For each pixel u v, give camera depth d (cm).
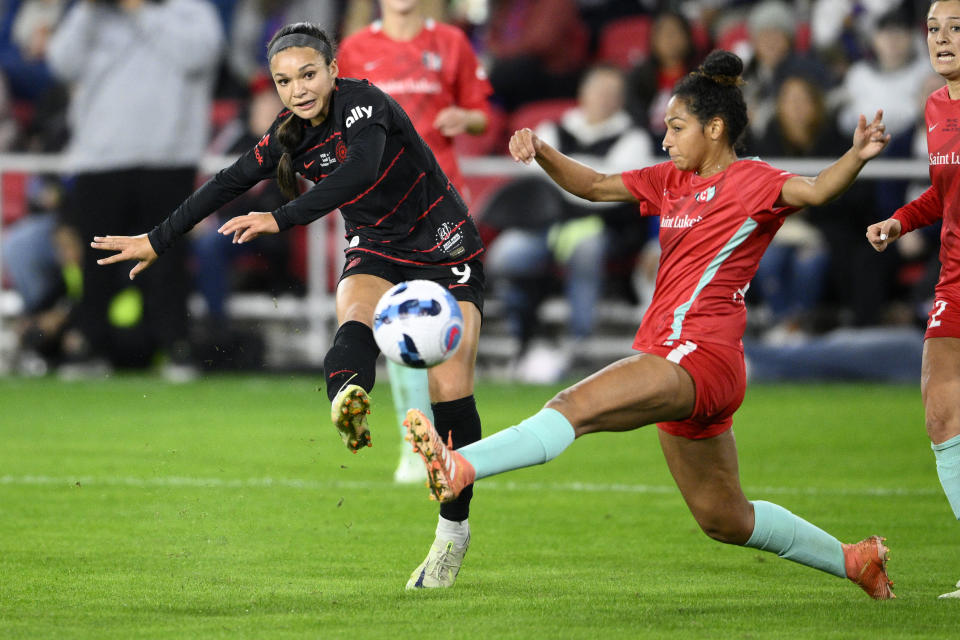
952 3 1761
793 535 1648
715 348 1540
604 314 4431
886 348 4281
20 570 1795
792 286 4341
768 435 3312
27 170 4447
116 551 1942
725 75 1577
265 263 4484
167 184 4116
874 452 3072
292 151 1731
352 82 1725
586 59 5194
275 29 5125
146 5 4081
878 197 4250
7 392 4006
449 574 1722
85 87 4081
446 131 2697
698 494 1630
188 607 1570
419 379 2809
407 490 2536
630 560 1930
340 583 1734
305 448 3038
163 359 4478
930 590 1730
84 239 4178
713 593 1684
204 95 4162
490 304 4616
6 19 5603
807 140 4275
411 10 2800
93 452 2956
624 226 4347
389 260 1811
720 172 1583
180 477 2648
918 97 4378
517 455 1432
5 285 4544
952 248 1773
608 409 1484
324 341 4478
